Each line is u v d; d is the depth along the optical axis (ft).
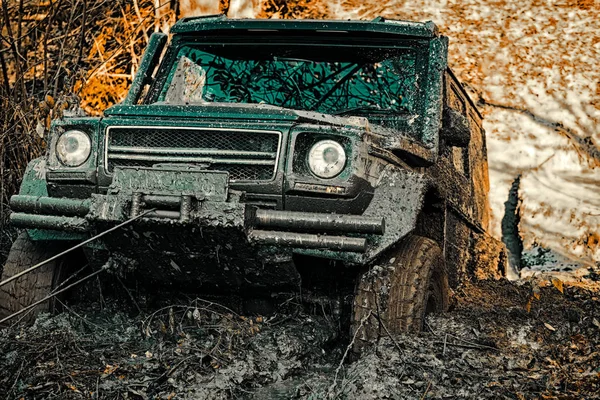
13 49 27.84
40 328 18.16
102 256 18.06
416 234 19.95
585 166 37.17
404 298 17.15
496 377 15.62
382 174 17.38
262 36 21.79
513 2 42.34
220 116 17.21
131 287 19.33
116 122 17.53
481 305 21.83
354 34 21.40
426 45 21.15
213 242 16.35
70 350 16.98
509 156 37.63
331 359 18.03
